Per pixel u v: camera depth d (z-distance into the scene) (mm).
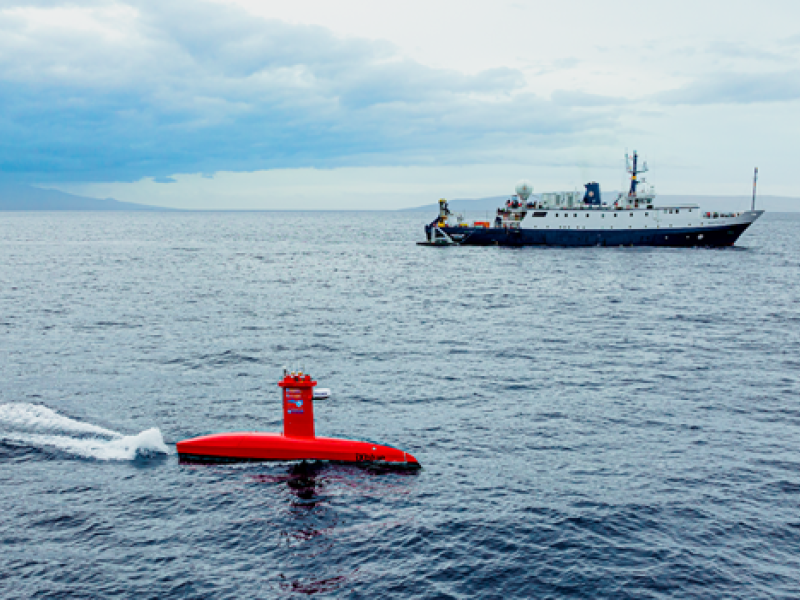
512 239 143125
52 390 35094
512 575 18438
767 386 37469
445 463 26000
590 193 139750
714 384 37906
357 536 20438
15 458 25906
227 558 19172
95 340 48469
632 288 82188
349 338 50719
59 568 18469
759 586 18000
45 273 95312
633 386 37469
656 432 29828
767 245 164375
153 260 121188
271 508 22141
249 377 38750
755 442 28609
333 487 23719
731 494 23406
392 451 25703
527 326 56438
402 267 110000
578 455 26984
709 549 19797
